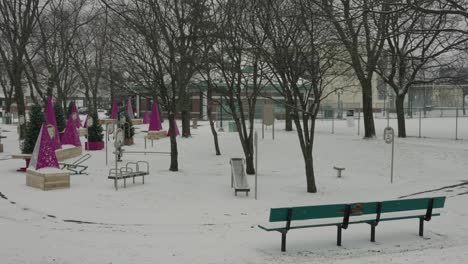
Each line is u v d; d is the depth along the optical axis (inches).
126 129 1175.0
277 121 1867.6
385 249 355.3
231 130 1550.2
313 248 359.3
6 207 504.4
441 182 718.5
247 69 1092.5
